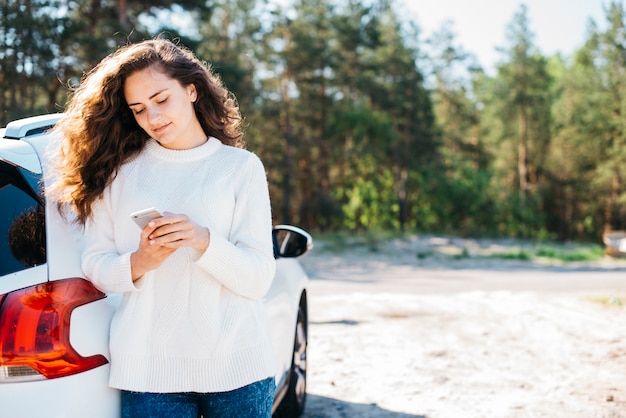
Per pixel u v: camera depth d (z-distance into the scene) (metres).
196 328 1.95
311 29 39.78
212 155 2.07
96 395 1.93
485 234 41.09
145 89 1.96
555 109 56.22
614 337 6.27
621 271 18.20
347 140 42.25
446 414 4.15
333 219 38.91
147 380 1.94
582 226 59.38
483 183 43.16
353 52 42.69
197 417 2.02
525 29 50.91
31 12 19.19
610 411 4.14
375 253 25.53
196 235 1.86
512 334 6.54
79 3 22.88
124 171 2.04
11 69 18.48
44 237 2.00
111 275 1.91
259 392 2.02
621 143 51.44
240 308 2.01
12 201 1.99
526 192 49.31
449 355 5.70
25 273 1.91
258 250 2.02
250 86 34.34
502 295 9.48
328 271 18.14
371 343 6.20
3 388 1.81
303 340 4.28
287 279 3.96
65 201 2.03
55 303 1.91
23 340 1.84
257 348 2.03
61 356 1.87
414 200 44.22
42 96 23.56
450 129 53.75
